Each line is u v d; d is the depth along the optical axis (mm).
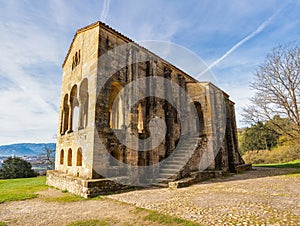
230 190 7934
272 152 28594
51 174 11289
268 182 9758
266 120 17406
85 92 11031
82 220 4926
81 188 7738
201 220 4477
